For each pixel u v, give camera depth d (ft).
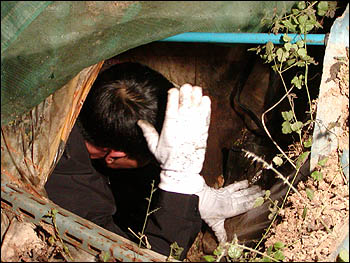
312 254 5.03
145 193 8.86
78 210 6.67
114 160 6.89
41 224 4.96
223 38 5.05
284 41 5.34
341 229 5.01
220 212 6.82
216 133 9.11
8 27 4.25
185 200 6.02
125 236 6.94
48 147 5.16
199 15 4.57
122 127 6.23
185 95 5.72
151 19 4.51
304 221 5.24
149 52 9.52
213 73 9.23
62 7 4.28
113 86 6.28
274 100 8.01
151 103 6.30
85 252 4.92
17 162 5.03
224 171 8.91
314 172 5.08
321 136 5.22
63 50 4.46
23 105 4.69
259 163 7.72
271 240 5.40
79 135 6.65
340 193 5.15
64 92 5.02
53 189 6.66
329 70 5.07
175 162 5.94
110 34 4.52
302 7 5.01
